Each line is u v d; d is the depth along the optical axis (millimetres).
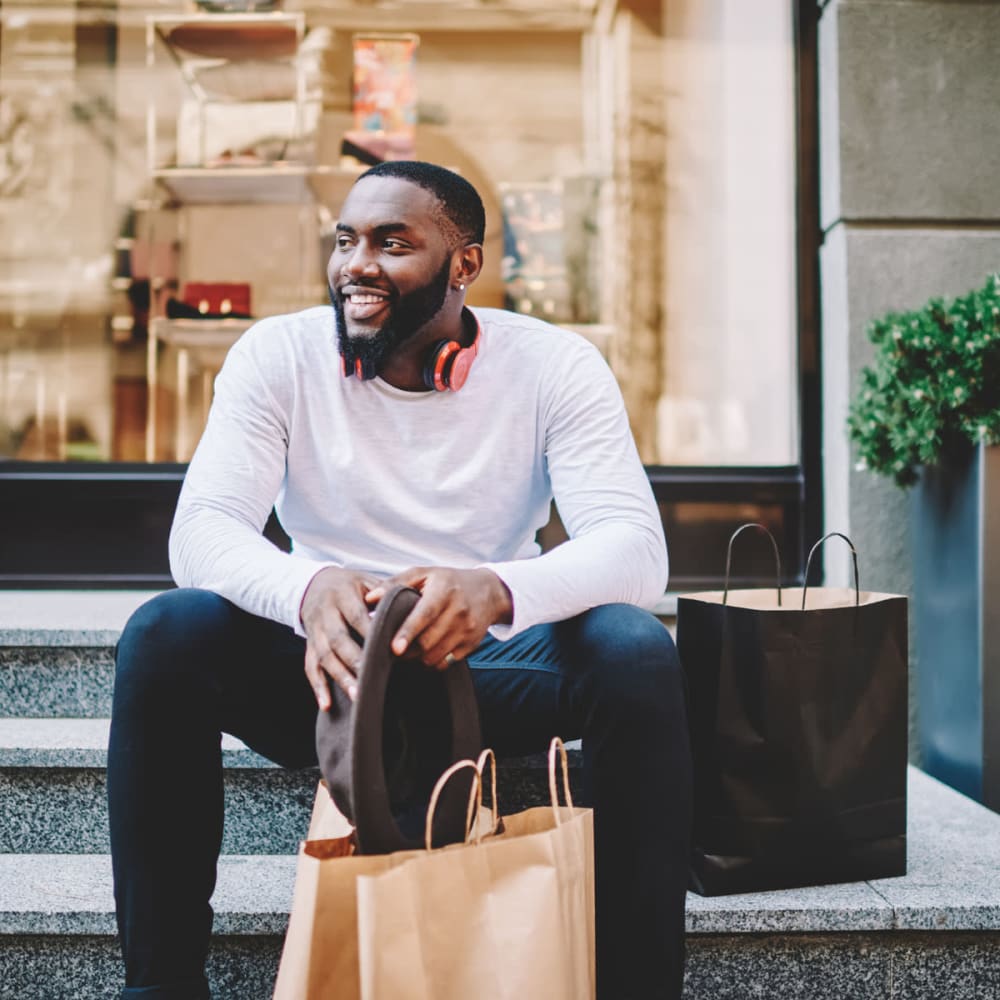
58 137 3156
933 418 2006
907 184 2461
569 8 3156
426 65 3178
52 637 1968
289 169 3176
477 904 999
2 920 1464
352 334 1396
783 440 2752
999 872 1597
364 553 1477
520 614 1212
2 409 3074
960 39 2473
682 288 2998
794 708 1484
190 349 3141
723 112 2936
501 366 1494
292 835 1728
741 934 1474
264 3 3168
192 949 1214
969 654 2035
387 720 1161
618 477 1425
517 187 3143
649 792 1215
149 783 1198
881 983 1485
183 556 1346
